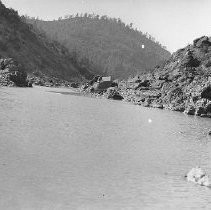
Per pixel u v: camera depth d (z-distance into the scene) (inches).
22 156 1694.1
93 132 2507.4
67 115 3248.0
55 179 1429.6
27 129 2346.2
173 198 1338.6
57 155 1774.1
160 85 5413.4
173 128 3034.0
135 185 1446.9
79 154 1840.6
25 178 1406.3
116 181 1475.1
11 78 6205.7
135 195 1341.0
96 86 6456.7
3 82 6033.5
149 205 1261.1
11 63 6565.0
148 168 1700.3
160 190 1412.4
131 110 4188.0
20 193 1261.1
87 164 1674.5
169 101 4840.1
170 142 2381.9
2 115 2815.0
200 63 5531.5
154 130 2849.4
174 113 4252.0
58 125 2637.8
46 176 1453.0
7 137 2046.0
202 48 5787.4
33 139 2065.7
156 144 2281.0
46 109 3521.2
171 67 5762.8
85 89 6820.9
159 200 1311.5
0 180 1357.0
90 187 1381.6
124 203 1262.3
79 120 3019.2
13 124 2471.7
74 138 2224.4
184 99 4741.6
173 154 2026.3
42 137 2149.4
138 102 5036.9
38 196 1252.5
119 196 1318.9
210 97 4515.3
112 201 1270.9
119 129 2758.4
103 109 4050.2
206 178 1524.4
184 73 5344.5
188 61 5492.1
